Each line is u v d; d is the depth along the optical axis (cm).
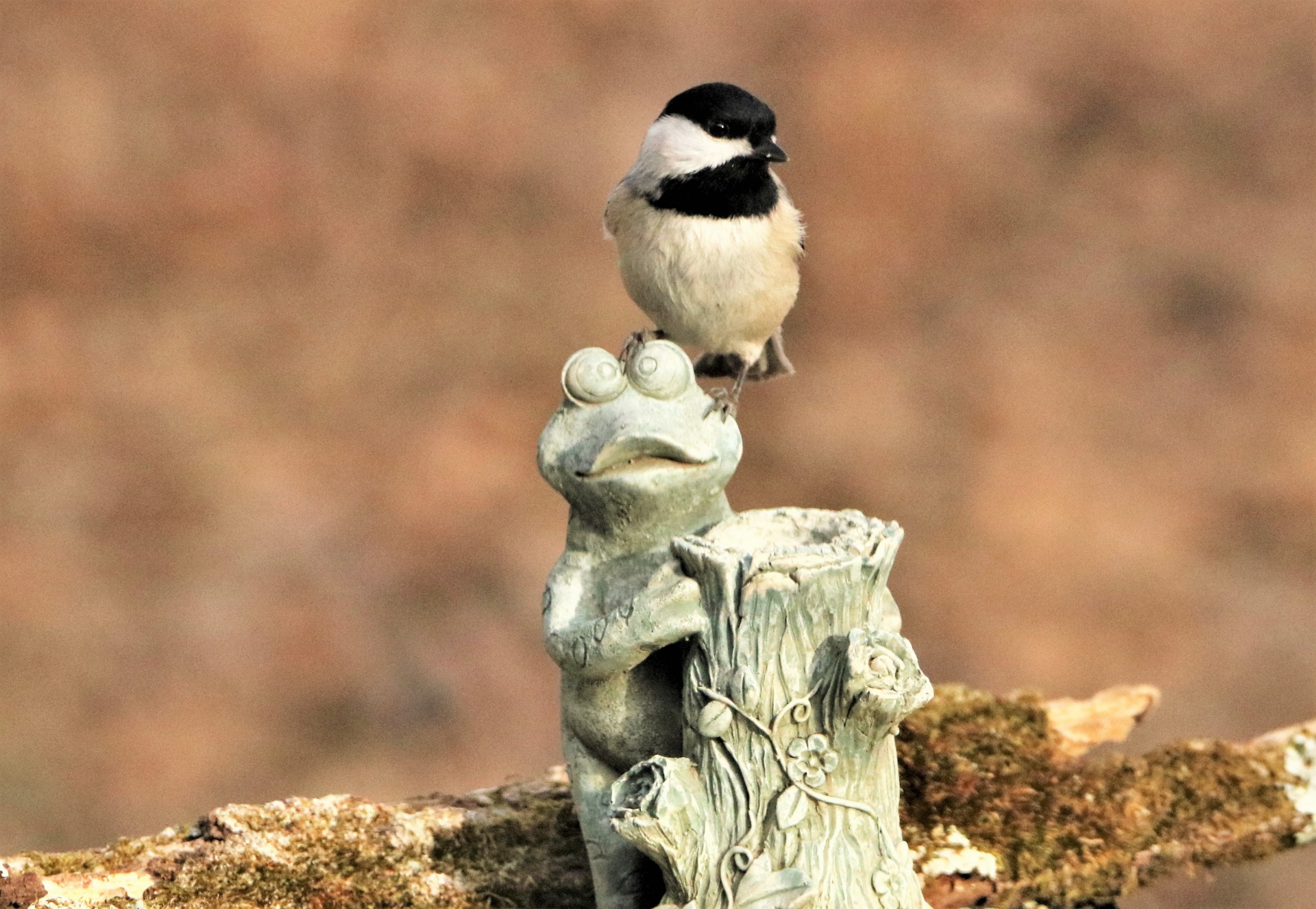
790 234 635
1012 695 558
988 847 470
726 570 348
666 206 620
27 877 407
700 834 350
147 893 412
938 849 466
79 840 904
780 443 1335
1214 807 499
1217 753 523
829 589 346
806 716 347
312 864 430
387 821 448
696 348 665
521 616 1156
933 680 1101
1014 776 505
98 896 408
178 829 451
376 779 989
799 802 347
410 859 437
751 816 350
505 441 1330
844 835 351
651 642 352
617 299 1476
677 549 356
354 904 417
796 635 347
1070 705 550
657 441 364
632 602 354
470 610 1157
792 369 703
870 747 349
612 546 380
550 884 434
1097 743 534
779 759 348
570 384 373
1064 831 482
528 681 1098
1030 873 468
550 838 450
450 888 429
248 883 419
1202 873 494
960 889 463
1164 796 502
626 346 656
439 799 470
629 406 371
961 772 502
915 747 512
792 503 1277
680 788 347
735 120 605
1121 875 478
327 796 458
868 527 358
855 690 338
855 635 342
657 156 619
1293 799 506
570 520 387
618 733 381
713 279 623
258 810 445
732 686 347
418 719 1048
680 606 352
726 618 350
